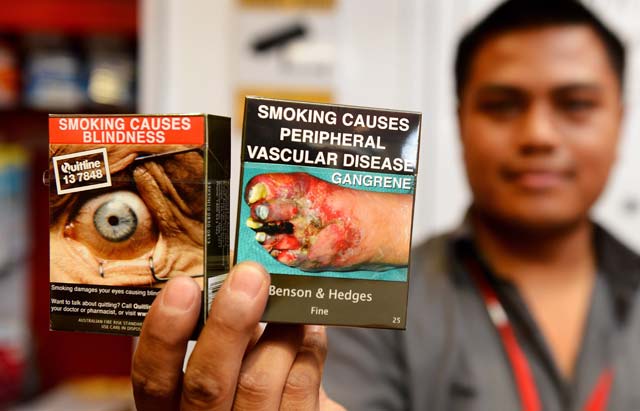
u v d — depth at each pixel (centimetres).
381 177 55
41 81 162
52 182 55
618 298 116
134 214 54
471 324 114
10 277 186
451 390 110
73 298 55
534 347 110
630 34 144
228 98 150
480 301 117
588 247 120
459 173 148
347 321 55
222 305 49
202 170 53
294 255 54
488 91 110
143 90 149
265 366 54
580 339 113
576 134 106
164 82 149
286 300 54
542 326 115
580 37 106
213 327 49
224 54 149
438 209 149
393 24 147
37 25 157
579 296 118
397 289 55
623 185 147
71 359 196
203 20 148
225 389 50
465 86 117
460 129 123
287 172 54
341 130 55
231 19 148
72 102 164
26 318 190
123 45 171
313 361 57
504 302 115
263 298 50
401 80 148
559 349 114
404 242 55
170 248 53
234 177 78
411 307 117
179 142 53
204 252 53
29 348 179
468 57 116
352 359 112
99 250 54
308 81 149
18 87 168
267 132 54
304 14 148
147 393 52
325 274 55
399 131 55
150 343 50
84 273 54
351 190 55
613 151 110
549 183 106
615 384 108
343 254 55
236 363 50
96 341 196
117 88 166
